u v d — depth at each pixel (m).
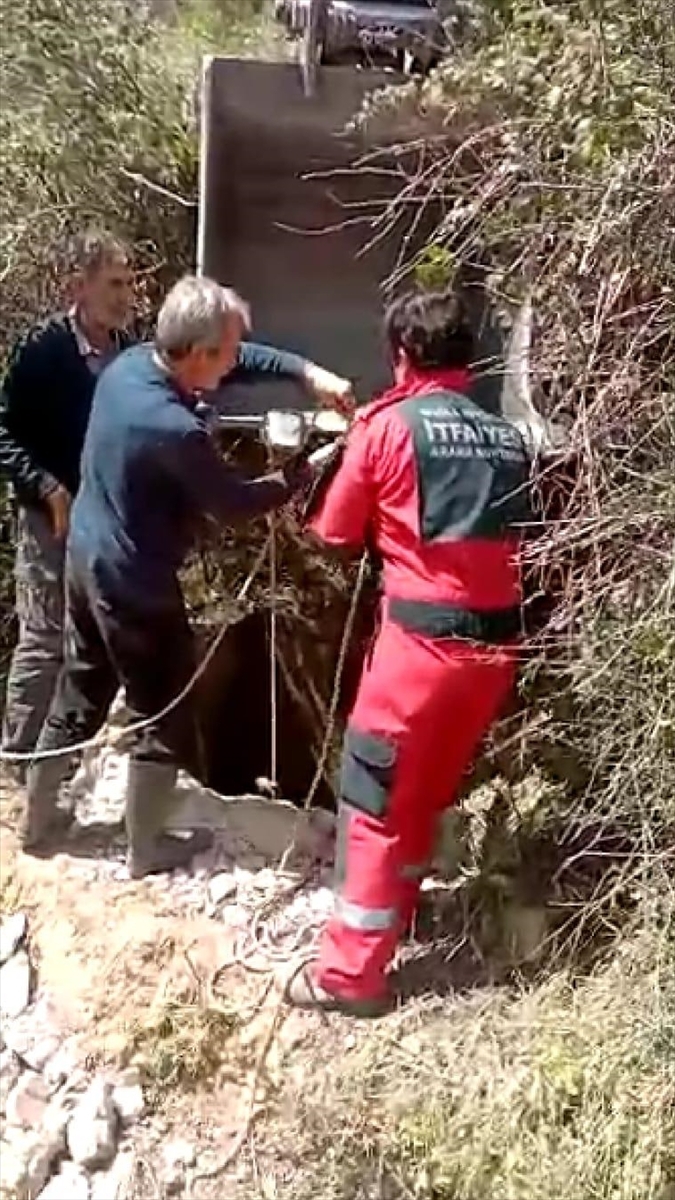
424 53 4.54
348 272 4.57
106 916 3.89
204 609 4.49
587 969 3.57
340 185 4.54
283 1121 3.55
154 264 5.25
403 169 4.50
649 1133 3.12
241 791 4.90
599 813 3.59
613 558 3.38
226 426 3.86
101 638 3.85
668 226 3.45
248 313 4.11
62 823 4.21
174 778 3.95
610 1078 3.24
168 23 6.58
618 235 3.45
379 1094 3.47
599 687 3.32
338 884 3.62
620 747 3.46
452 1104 3.39
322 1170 3.44
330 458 3.55
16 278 4.82
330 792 4.73
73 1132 3.58
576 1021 3.41
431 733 3.46
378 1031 3.60
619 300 3.54
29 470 3.92
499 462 3.43
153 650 3.74
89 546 3.66
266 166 4.50
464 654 3.40
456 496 3.38
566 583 3.45
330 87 4.47
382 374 4.59
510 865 3.90
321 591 4.50
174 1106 3.64
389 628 3.46
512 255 4.00
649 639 3.22
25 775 4.35
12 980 3.85
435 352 3.45
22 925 3.95
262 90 4.46
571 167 3.73
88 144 5.20
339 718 4.66
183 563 3.90
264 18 6.40
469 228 4.07
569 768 3.77
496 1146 3.28
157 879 4.00
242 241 4.53
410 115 4.36
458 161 4.10
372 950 3.58
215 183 4.49
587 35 3.73
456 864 4.06
